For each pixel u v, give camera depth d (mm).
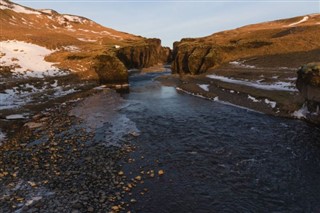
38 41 60000
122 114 32344
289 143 22188
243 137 24047
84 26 124125
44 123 28000
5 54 46812
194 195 15219
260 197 14961
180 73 72562
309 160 19047
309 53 54312
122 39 108938
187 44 78812
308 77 27266
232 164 18922
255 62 58562
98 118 30422
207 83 51031
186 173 17750
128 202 14453
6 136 23578
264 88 38375
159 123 28766
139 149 21812
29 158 19594
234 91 40812
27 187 15727
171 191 15609
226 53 67688
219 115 31391
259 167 18359
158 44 125938
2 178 16672
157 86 55312
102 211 13602
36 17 108188
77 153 20688
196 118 30484
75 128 26734
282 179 16734
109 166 18609
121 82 53594
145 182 16578
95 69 52344
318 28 69312
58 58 53188
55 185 15992
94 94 44094
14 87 35875
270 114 30516
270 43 65125
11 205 13977
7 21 85500
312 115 26797
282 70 47281
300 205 14195
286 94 33531
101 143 22922
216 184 16359
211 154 20672
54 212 13477
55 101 36094
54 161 19219
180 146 22391
